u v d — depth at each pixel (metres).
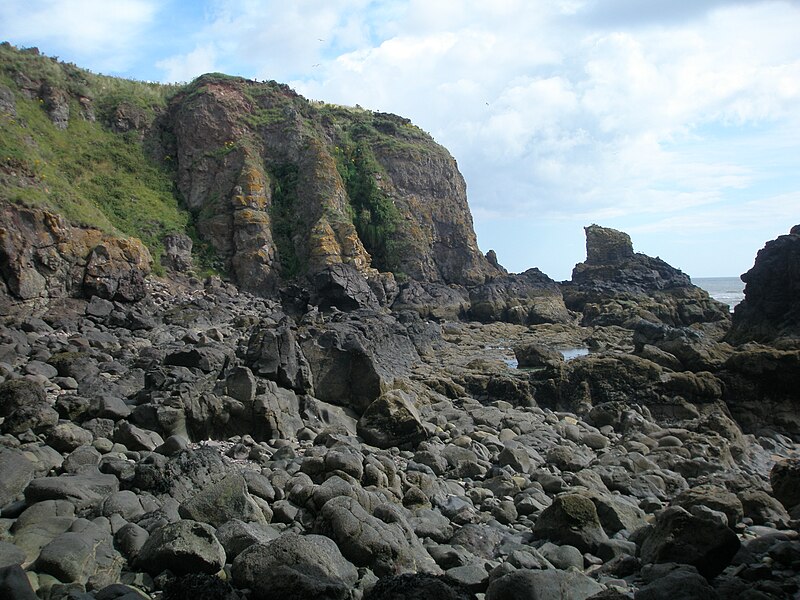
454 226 71.19
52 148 53.00
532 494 15.27
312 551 9.71
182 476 12.69
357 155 68.75
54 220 38.19
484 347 44.56
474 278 69.38
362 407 21.42
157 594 9.29
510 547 12.35
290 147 63.09
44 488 11.26
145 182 57.38
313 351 21.92
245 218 55.91
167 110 64.31
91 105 59.16
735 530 13.16
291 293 51.22
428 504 14.34
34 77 55.34
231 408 18.19
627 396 25.28
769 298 35.47
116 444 15.32
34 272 36.09
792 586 10.21
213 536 9.96
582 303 63.44
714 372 25.81
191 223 56.81
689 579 9.15
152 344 31.89
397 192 68.69
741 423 24.53
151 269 48.25
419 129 80.25
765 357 24.88
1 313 33.44
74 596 8.48
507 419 22.80
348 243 57.25
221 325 40.28
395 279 60.59
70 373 22.53
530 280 66.88
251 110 64.81
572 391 26.06
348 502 11.56
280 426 18.39
